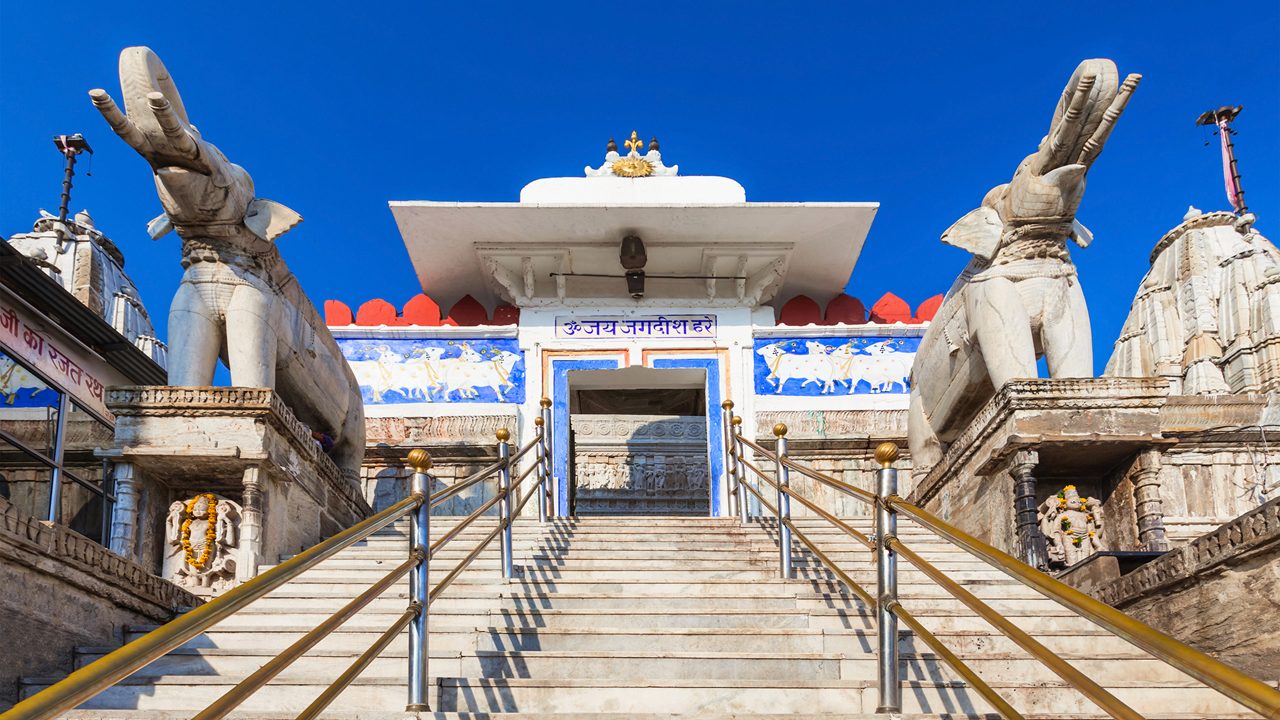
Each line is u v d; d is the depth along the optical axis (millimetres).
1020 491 8016
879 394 13133
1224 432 9508
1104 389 8078
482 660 5352
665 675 5344
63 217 16641
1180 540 9188
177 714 4148
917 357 10938
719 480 12719
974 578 7266
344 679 3742
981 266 9305
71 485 9727
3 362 9516
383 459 12766
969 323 9195
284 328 8727
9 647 4762
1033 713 4957
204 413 7539
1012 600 6621
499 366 13234
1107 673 5469
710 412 12969
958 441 9273
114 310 16891
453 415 12930
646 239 12844
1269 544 5293
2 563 4746
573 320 13375
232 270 8266
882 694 4559
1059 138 8242
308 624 6117
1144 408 8070
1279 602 5258
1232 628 5582
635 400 19000
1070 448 8086
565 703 4895
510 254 13008
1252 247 17203
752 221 12531
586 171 13523
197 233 8203
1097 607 2768
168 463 7500
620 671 5352
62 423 9555
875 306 13859
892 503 4551
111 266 17156
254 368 8094
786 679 5242
